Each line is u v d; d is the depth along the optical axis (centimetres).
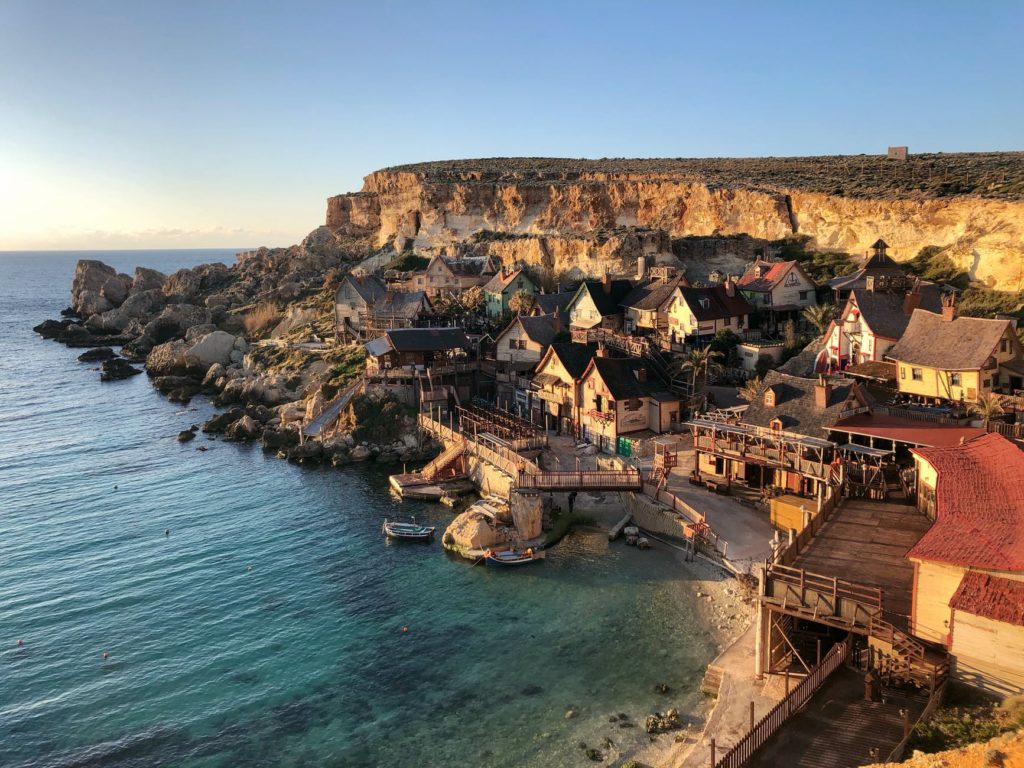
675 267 12094
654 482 6178
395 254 18200
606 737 3625
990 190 10156
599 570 5428
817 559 3962
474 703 3981
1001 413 5691
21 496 7506
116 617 5066
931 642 3203
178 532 6525
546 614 4862
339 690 4166
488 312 12688
